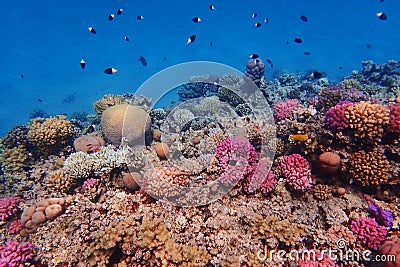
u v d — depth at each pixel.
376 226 1.13
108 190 1.38
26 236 1.32
